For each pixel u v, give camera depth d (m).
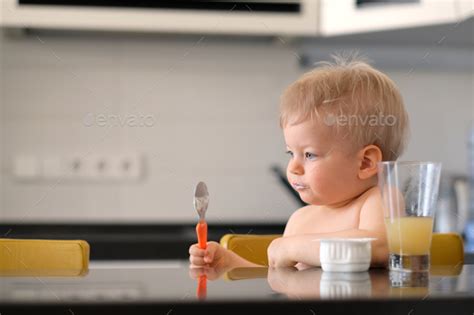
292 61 2.80
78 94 2.72
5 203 2.68
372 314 0.72
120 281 0.91
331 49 2.77
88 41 2.73
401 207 0.97
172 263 2.20
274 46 2.80
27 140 2.70
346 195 1.23
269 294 0.75
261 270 1.08
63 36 2.71
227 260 1.23
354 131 1.21
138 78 2.76
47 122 2.71
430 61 2.80
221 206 2.78
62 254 1.24
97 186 2.72
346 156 1.21
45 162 2.70
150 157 2.75
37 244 1.25
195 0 2.44
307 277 0.93
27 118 2.70
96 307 0.70
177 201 2.76
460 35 2.57
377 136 1.23
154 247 2.19
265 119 2.80
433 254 1.30
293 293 0.76
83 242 1.24
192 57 2.78
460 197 2.62
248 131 2.79
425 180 0.96
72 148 2.71
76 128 2.72
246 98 2.80
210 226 2.76
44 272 1.08
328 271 0.99
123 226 2.72
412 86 2.84
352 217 1.23
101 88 2.73
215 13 2.45
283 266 1.11
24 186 2.69
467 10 2.29
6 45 2.69
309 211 1.35
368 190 1.24
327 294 0.75
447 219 2.61
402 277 0.92
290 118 1.23
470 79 2.87
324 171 1.21
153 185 2.75
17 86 2.70
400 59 2.79
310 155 1.22
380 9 2.38
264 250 1.44
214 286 0.84
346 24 2.43
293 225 1.35
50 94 2.71
